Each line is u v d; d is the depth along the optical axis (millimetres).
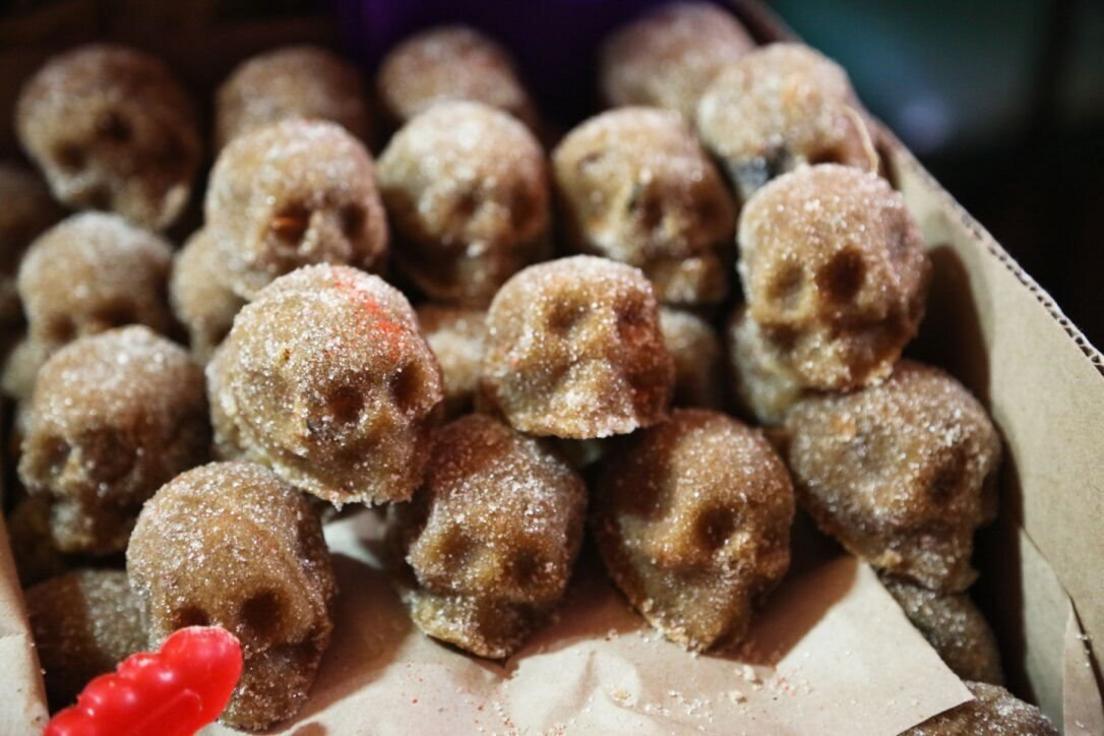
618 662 358
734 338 409
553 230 424
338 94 446
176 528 337
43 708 322
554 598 360
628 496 369
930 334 412
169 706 304
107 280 422
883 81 533
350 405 337
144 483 378
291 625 338
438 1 482
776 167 411
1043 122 524
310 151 386
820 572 383
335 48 488
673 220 405
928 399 374
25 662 328
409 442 343
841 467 376
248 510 341
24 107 440
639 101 462
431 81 448
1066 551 361
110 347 389
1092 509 350
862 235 369
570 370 358
